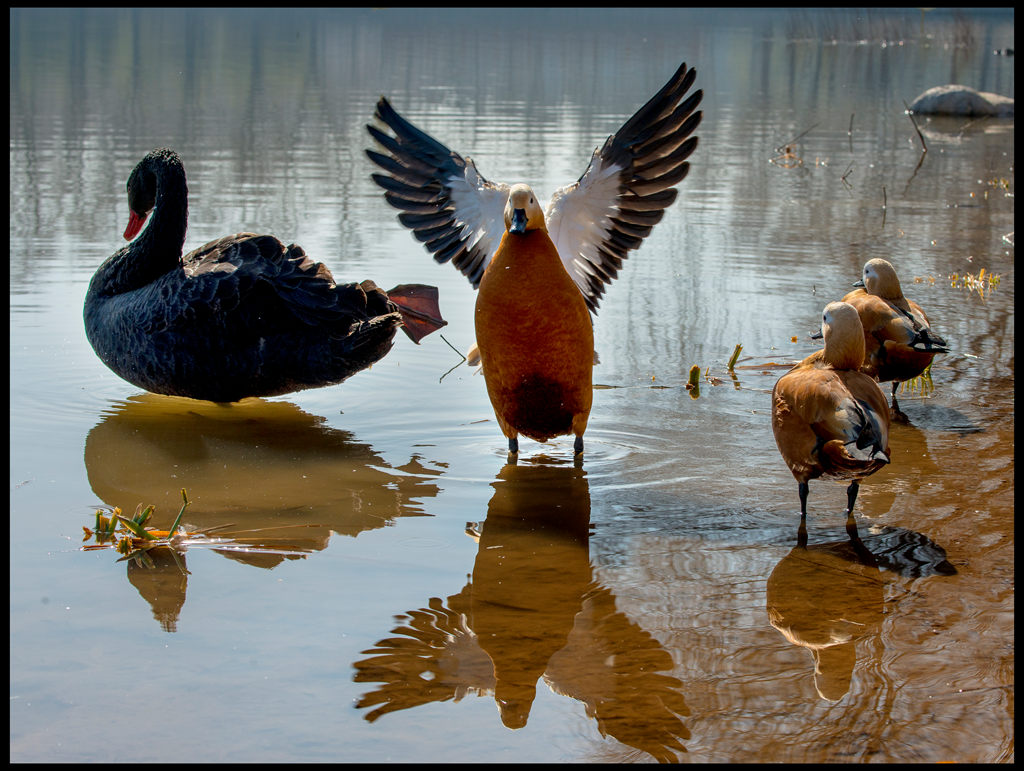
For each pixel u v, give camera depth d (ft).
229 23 167.63
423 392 26.12
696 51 136.98
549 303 19.86
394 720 12.32
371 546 17.21
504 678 13.23
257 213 43.86
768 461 21.17
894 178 55.36
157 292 24.53
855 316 18.44
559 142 61.82
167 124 67.26
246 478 20.42
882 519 18.28
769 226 43.93
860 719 12.37
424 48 135.33
